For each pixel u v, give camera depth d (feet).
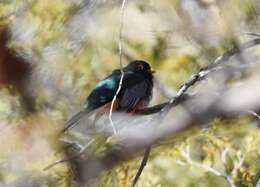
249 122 34.19
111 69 43.68
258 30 34.37
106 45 41.93
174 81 43.47
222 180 37.45
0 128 29.40
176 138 32.50
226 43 34.63
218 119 31.99
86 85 40.91
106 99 41.42
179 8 39.78
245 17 34.42
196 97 31.24
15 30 34.86
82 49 39.96
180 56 42.34
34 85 32.78
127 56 44.68
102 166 30.14
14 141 29.12
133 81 43.09
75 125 34.81
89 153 30.04
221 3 35.06
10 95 31.53
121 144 30.12
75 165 29.60
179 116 30.89
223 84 31.89
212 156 36.94
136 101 42.80
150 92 43.73
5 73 32.24
